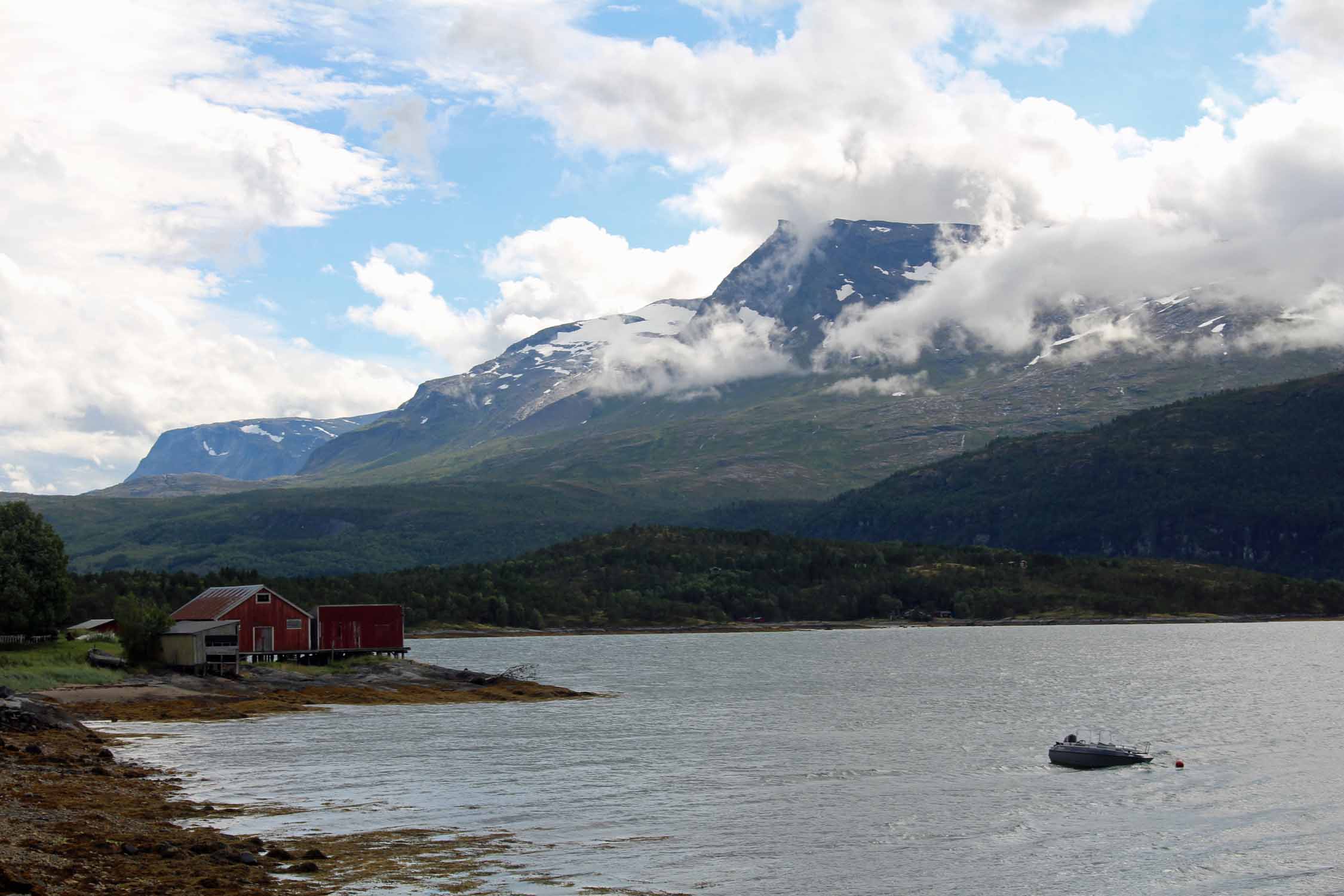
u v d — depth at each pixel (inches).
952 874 2319.1
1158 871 2359.7
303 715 4970.5
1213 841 2605.8
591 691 6417.3
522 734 4352.9
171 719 4680.1
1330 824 2773.1
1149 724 4724.4
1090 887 2250.2
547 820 2741.1
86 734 3927.2
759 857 2425.0
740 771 3491.6
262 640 6259.8
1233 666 7844.5
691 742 4143.7
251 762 3560.5
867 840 2586.1
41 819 2393.0
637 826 2691.9
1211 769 3570.4
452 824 2662.4
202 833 2410.2
